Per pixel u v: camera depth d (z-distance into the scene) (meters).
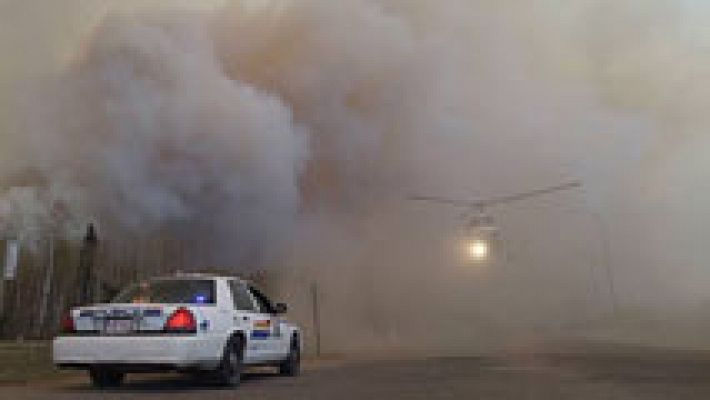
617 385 7.35
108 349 7.37
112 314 7.55
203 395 6.96
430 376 9.02
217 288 8.37
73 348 7.45
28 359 10.16
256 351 8.73
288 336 9.86
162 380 9.14
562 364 10.72
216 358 7.71
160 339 7.34
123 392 7.37
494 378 8.50
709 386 7.18
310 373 10.45
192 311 7.57
